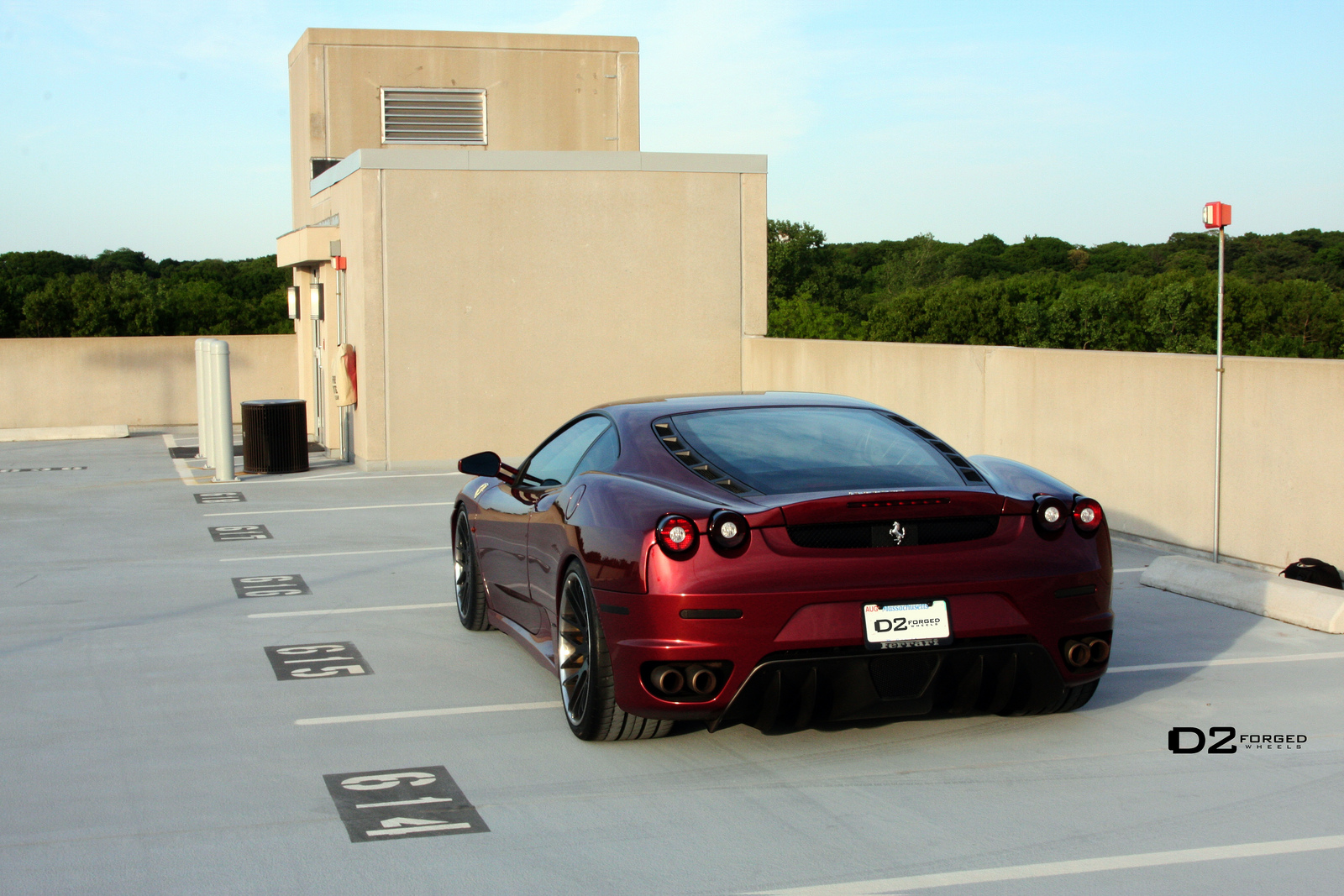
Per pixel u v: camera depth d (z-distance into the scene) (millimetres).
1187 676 5227
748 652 3859
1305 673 5230
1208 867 3225
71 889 3172
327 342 16188
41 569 8312
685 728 4594
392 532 9781
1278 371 7289
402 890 3152
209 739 4543
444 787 3975
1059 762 4121
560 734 4570
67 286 44625
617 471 4543
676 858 3348
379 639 6223
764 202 14914
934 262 63844
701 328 14828
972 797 3793
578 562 4383
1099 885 3115
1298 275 52500
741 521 3885
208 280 56125
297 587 7633
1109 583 4270
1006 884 3131
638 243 14523
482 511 5984
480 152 13938
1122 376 8695
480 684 5324
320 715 4867
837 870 3248
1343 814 3607
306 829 3605
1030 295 49719
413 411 13977
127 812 3768
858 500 3912
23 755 4363
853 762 4164
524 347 14250
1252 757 4137
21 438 18875
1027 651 4082
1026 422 9828
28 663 5762
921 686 4004
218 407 13203
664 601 3883
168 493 12352
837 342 12805
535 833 3553
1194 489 8031
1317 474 7023
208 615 6836
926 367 11227
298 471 13938
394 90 18906
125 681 5418
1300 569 6680
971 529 4066
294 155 20297
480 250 14031
